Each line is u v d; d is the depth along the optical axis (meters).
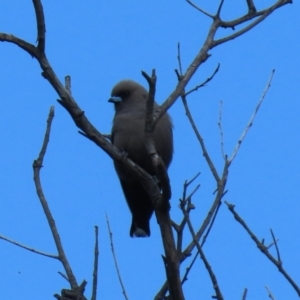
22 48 8.36
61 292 8.18
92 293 8.10
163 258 8.22
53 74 8.55
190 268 8.25
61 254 8.69
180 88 8.82
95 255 8.31
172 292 8.06
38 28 8.30
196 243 7.88
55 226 8.91
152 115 8.55
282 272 8.01
